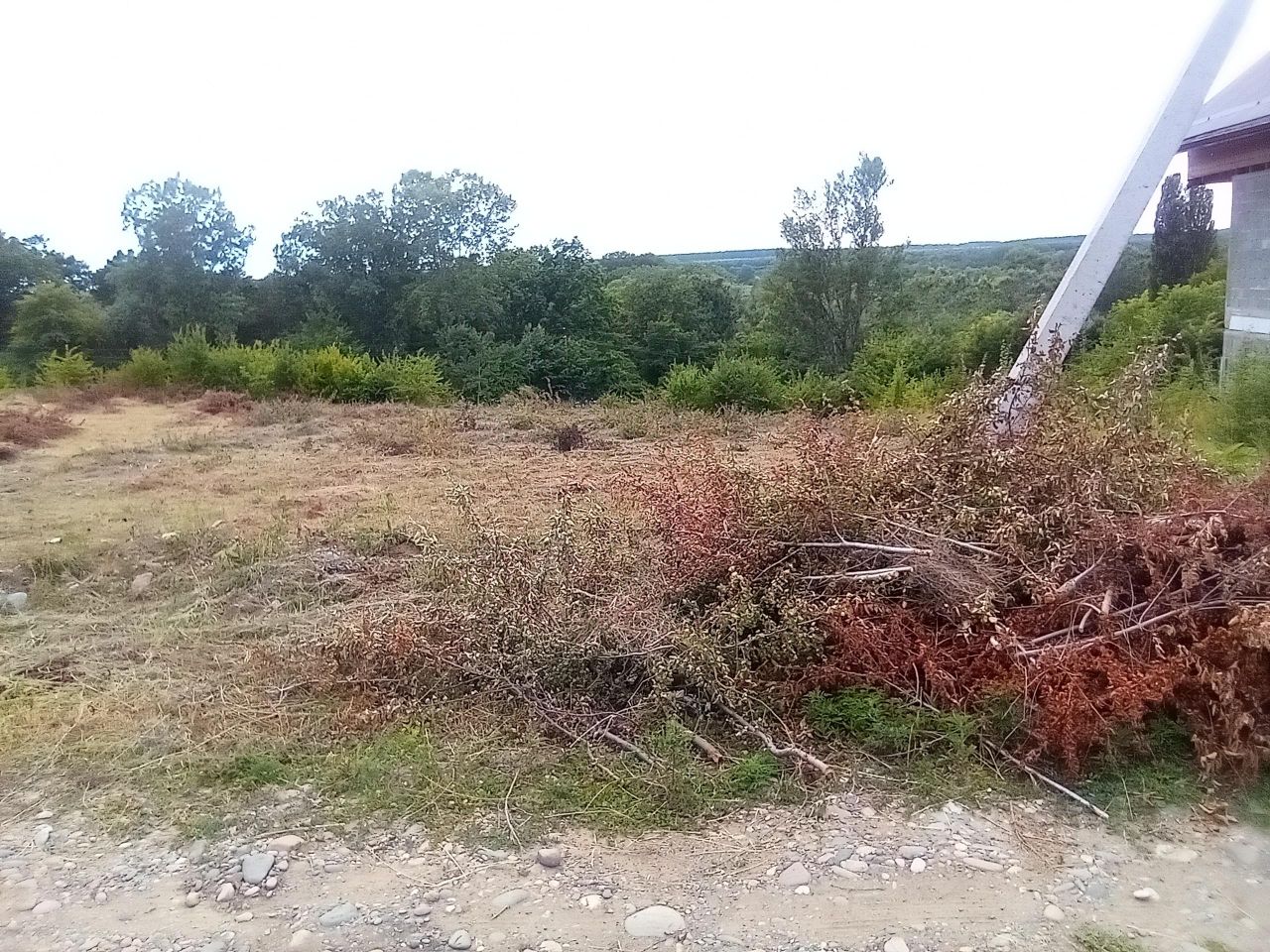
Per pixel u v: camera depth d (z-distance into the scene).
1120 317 13.26
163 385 18.25
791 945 2.35
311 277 31.33
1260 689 3.12
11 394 17.42
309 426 12.96
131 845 2.87
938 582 3.70
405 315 29.94
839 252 25.33
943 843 2.79
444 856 2.76
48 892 2.63
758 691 3.56
